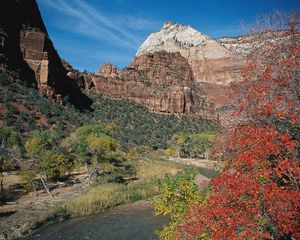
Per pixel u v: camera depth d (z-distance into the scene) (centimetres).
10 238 2256
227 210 714
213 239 707
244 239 711
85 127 7069
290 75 928
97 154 4600
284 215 654
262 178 750
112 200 3262
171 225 1350
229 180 742
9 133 6259
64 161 4247
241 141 828
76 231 2427
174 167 5622
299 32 1063
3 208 2988
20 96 8862
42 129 7812
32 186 3659
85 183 4241
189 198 1559
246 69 1110
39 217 2689
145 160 6794
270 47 1087
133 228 2477
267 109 848
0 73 9038
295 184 701
